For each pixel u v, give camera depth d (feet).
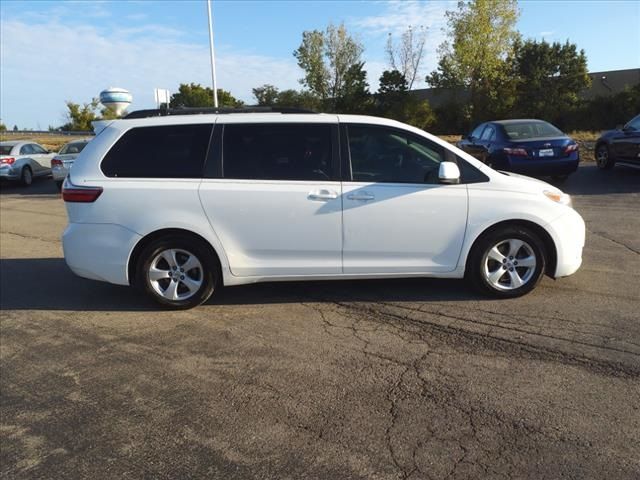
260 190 15.53
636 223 26.81
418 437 9.62
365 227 15.65
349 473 8.74
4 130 183.42
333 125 15.93
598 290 16.80
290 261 15.99
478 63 127.85
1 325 15.80
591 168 47.44
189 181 15.65
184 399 11.25
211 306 16.70
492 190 15.72
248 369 12.46
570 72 154.51
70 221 16.21
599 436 9.44
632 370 11.68
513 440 9.42
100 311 16.69
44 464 9.29
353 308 16.08
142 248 16.07
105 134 16.20
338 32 160.97
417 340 13.66
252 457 9.26
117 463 9.25
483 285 16.14
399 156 15.85
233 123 15.98
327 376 11.98
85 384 12.06
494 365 12.15
